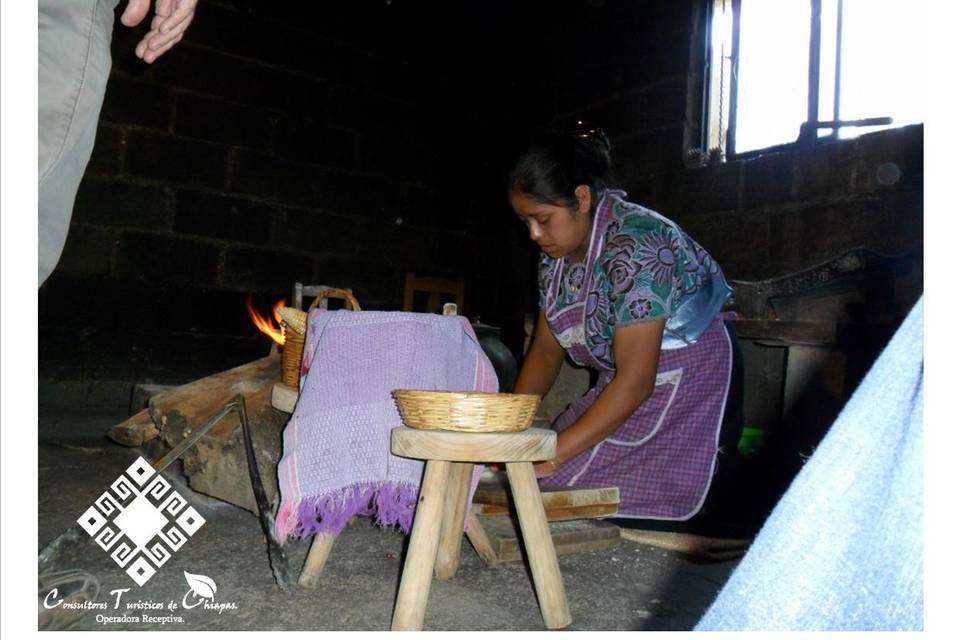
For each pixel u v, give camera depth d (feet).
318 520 4.80
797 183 12.94
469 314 19.89
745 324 9.17
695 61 15.12
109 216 15.60
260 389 7.48
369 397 4.55
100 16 3.75
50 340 15.10
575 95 17.94
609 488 6.13
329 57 17.92
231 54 16.76
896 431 3.11
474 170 19.93
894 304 9.25
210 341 16.63
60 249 3.83
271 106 17.26
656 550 6.06
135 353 15.85
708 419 6.38
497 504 5.83
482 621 4.41
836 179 12.35
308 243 17.80
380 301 18.76
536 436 4.07
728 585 3.46
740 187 13.88
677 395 6.40
